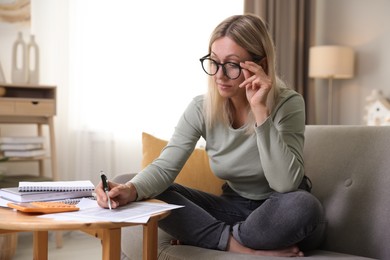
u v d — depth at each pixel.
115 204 1.22
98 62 3.37
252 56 1.46
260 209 1.35
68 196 1.33
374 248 1.48
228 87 1.46
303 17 4.20
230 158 1.59
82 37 3.31
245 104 1.56
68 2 3.29
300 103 1.54
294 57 4.16
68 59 3.31
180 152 1.58
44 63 3.26
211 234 1.39
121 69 3.44
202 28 3.74
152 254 1.25
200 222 1.41
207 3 3.77
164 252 1.44
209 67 1.52
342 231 1.58
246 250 1.36
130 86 3.48
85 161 3.33
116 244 1.10
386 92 3.98
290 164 1.37
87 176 3.33
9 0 3.14
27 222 1.03
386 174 1.55
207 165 1.96
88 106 3.35
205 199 1.63
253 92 1.41
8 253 2.66
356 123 4.22
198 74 3.72
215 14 3.80
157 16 3.57
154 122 3.58
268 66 1.49
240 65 1.42
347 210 1.59
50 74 3.28
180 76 3.66
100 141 3.38
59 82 3.31
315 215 1.30
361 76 4.18
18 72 3.02
